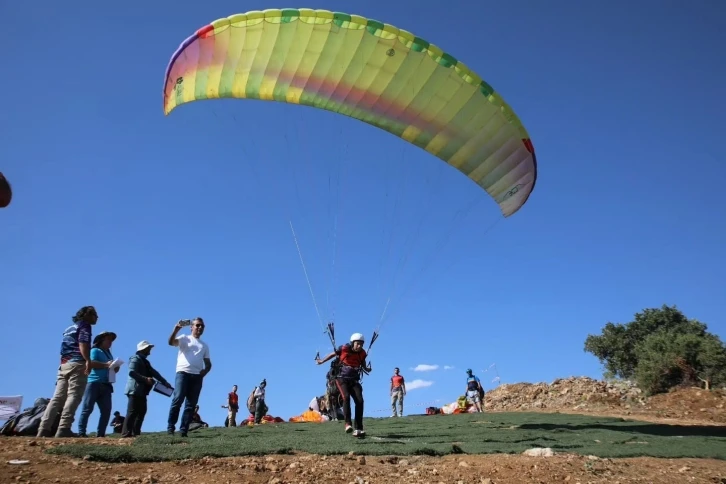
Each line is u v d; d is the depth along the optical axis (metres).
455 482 6.07
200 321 9.04
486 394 24.64
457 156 12.97
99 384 9.30
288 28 10.89
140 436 8.39
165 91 11.70
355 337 9.56
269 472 6.05
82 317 8.68
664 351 23.11
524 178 12.74
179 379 8.70
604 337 35.81
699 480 7.09
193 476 5.72
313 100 11.99
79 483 5.20
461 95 11.81
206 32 10.76
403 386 19.02
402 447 7.73
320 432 10.89
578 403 20.94
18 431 8.98
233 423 18.38
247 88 11.72
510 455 7.58
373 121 12.39
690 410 19.05
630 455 8.30
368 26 10.89
